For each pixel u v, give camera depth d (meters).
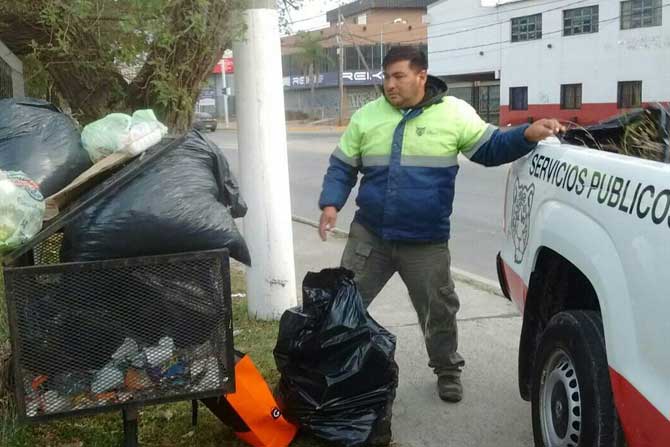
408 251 3.98
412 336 5.34
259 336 5.12
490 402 4.20
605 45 33.69
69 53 4.71
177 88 4.87
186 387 2.87
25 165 2.94
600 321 2.79
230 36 4.82
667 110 3.73
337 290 3.53
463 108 3.91
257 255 5.41
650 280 2.24
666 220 2.20
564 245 2.90
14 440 3.45
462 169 18.30
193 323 2.85
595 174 2.77
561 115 36.47
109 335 2.77
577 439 2.81
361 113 4.01
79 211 2.69
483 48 40.62
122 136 2.97
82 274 2.71
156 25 4.30
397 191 3.87
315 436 3.52
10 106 3.12
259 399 3.44
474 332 5.42
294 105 69.69
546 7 36.19
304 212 12.37
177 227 2.76
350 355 3.46
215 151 3.06
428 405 4.16
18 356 2.68
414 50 3.80
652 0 31.47
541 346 3.12
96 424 3.77
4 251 2.63
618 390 2.42
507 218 3.98
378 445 3.61
